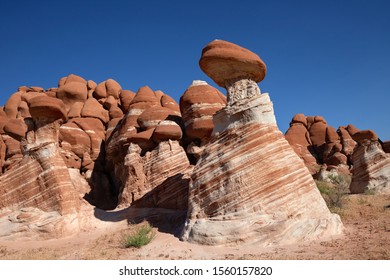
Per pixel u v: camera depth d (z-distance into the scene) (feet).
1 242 49.19
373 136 84.17
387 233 35.12
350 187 87.56
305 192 39.40
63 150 86.12
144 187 60.75
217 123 44.70
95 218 56.24
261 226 35.78
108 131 91.97
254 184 38.17
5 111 119.85
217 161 41.32
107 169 91.04
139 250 36.52
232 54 42.27
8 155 90.74
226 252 33.40
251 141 40.27
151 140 64.85
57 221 50.75
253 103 41.73
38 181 54.19
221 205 38.86
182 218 49.26
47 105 54.70
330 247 31.04
